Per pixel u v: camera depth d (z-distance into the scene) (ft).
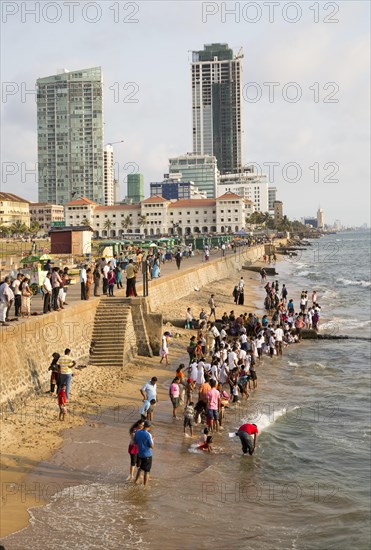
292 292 225.97
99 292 112.68
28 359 70.08
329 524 44.50
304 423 69.67
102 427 61.82
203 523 43.01
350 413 73.92
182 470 52.95
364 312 172.55
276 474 54.03
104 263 118.62
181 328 126.21
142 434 48.62
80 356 86.12
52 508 43.57
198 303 164.14
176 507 45.16
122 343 90.74
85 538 39.42
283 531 42.91
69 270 145.89
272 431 66.39
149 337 98.89
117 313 95.71
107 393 74.54
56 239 209.87
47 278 81.00
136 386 79.36
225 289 212.84
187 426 64.85
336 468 56.18
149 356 97.40
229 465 55.31
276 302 154.51
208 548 39.37
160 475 51.39
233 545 40.16
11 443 55.06
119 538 39.73
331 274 337.52
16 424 59.88
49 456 53.26
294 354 111.65
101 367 87.20
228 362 79.51
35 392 69.62
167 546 39.14
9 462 51.11
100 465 52.06
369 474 55.11
